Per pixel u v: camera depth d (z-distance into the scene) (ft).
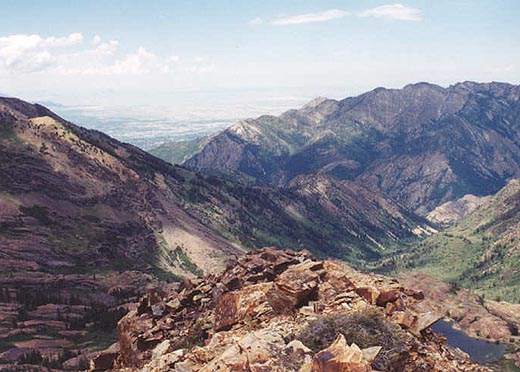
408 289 101.30
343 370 59.06
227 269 135.13
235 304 98.73
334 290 99.14
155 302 126.00
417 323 86.12
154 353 100.94
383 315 84.84
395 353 72.84
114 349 121.39
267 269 124.88
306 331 75.77
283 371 62.95
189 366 72.90
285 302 95.81
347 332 74.38
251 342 69.41
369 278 103.55
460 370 77.30
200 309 118.21
